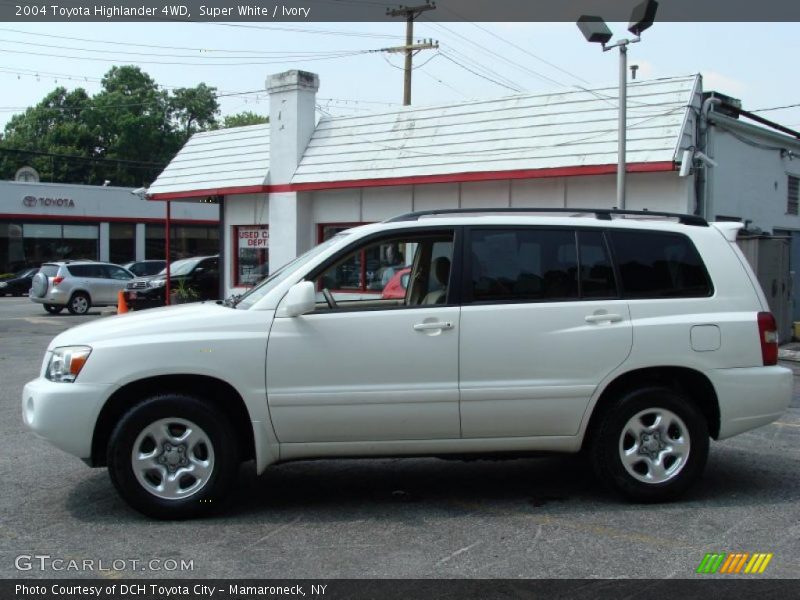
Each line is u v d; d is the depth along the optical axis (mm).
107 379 5266
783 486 6188
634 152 13234
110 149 66562
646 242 5805
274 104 18531
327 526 5293
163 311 5766
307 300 5305
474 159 15195
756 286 5898
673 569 4543
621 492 5652
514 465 6891
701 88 13594
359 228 5746
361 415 5406
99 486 6195
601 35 11977
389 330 5426
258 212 19359
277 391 5355
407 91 29500
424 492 6082
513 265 5652
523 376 5504
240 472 6676
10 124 69875
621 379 5691
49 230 39656
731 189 14742
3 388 10812
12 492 6047
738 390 5711
